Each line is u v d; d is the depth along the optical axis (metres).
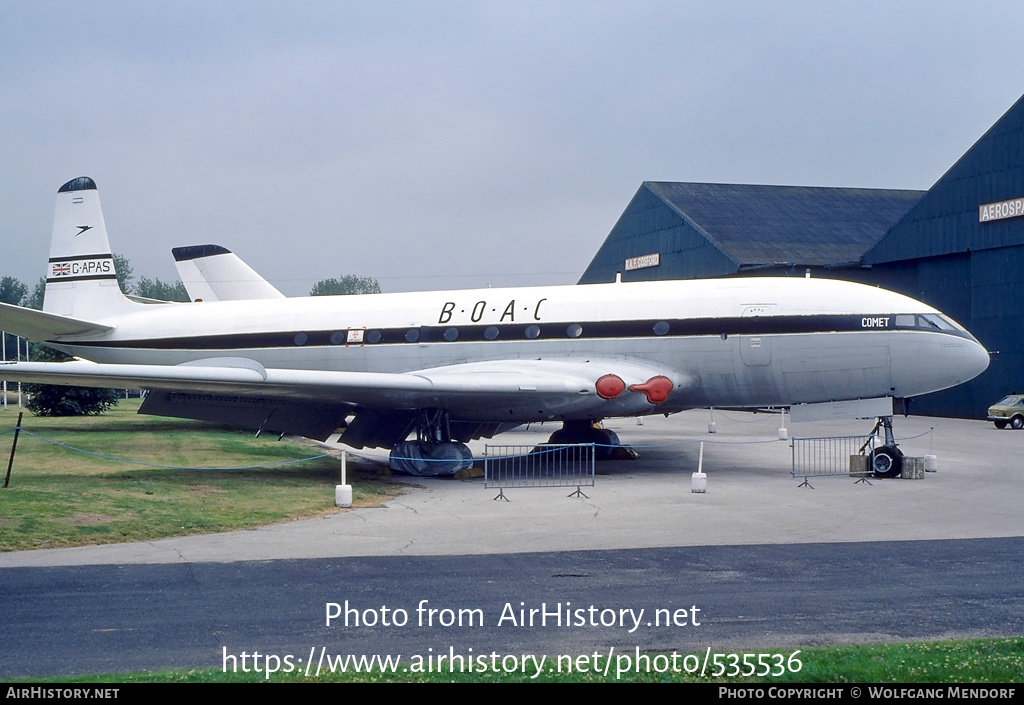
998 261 39.03
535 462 24.50
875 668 7.75
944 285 42.34
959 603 9.97
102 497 16.17
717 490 19.08
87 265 29.11
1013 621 9.31
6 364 18.47
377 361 24.34
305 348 25.12
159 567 11.62
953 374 20.66
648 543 13.26
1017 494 18.42
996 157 38.53
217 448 25.64
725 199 54.84
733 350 21.47
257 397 22.55
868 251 45.12
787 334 21.14
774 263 45.69
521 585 10.70
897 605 9.89
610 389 21.00
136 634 8.84
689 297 22.16
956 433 33.34
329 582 10.83
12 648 8.43
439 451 21.30
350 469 22.47
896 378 20.83
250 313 26.25
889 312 20.81
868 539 13.59
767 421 42.12
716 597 10.18
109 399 39.06
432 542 13.34
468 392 20.42
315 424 22.88
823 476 21.34
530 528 14.53
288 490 18.38
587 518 15.54
